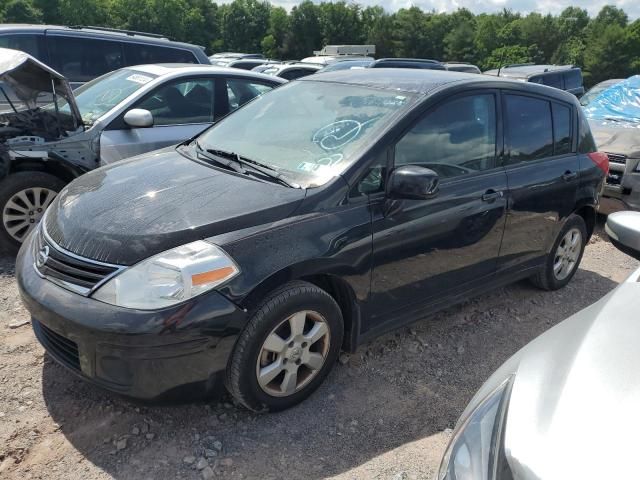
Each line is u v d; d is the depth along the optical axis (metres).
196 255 2.54
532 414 1.67
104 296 2.50
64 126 4.95
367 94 3.58
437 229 3.38
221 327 2.53
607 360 1.79
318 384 3.06
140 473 2.52
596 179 4.64
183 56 8.45
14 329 3.63
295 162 3.21
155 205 2.82
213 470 2.56
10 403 2.92
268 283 2.65
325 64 18.81
